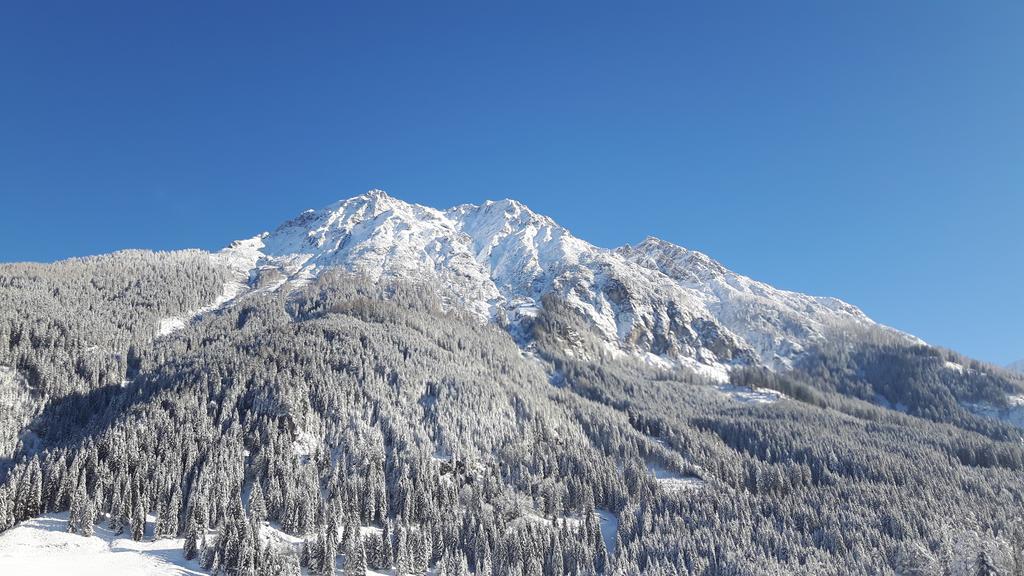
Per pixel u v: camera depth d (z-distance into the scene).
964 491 197.12
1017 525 159.50
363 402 185.00
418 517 149.75
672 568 140.00
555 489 172.50
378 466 161.62
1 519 127.31
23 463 156.50
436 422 187.50
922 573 144.25
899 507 175.62
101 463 146.50
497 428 194.50
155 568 115.00
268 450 155.75
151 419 163.50
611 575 139.00
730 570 141.88
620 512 173.62
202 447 155.25
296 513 138.25
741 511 172.62
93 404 198.75
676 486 191.50
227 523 122.50
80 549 120.50
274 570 116.56
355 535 131.75
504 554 140.00
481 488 165.50
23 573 108.06
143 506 131.38
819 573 140.75
